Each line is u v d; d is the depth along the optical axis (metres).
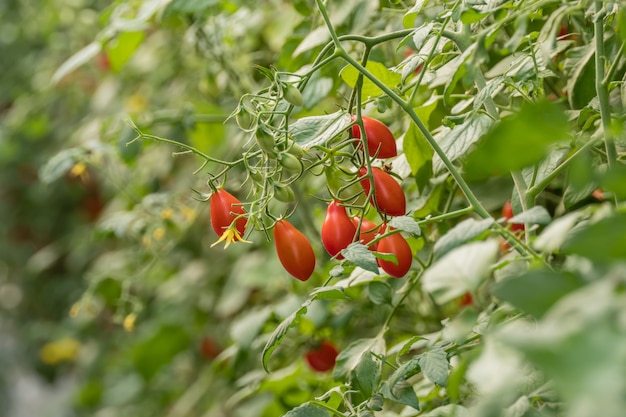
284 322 0.92
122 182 1.64
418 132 0.98
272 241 1.46
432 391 0.96
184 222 1.49
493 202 1.08
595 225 0.68
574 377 0.58
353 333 1.30
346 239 0.91
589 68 0.96
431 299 1.16
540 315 0.69
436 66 1.00
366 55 0.93
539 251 0.89
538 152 0.68
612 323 0.62
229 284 1.58
